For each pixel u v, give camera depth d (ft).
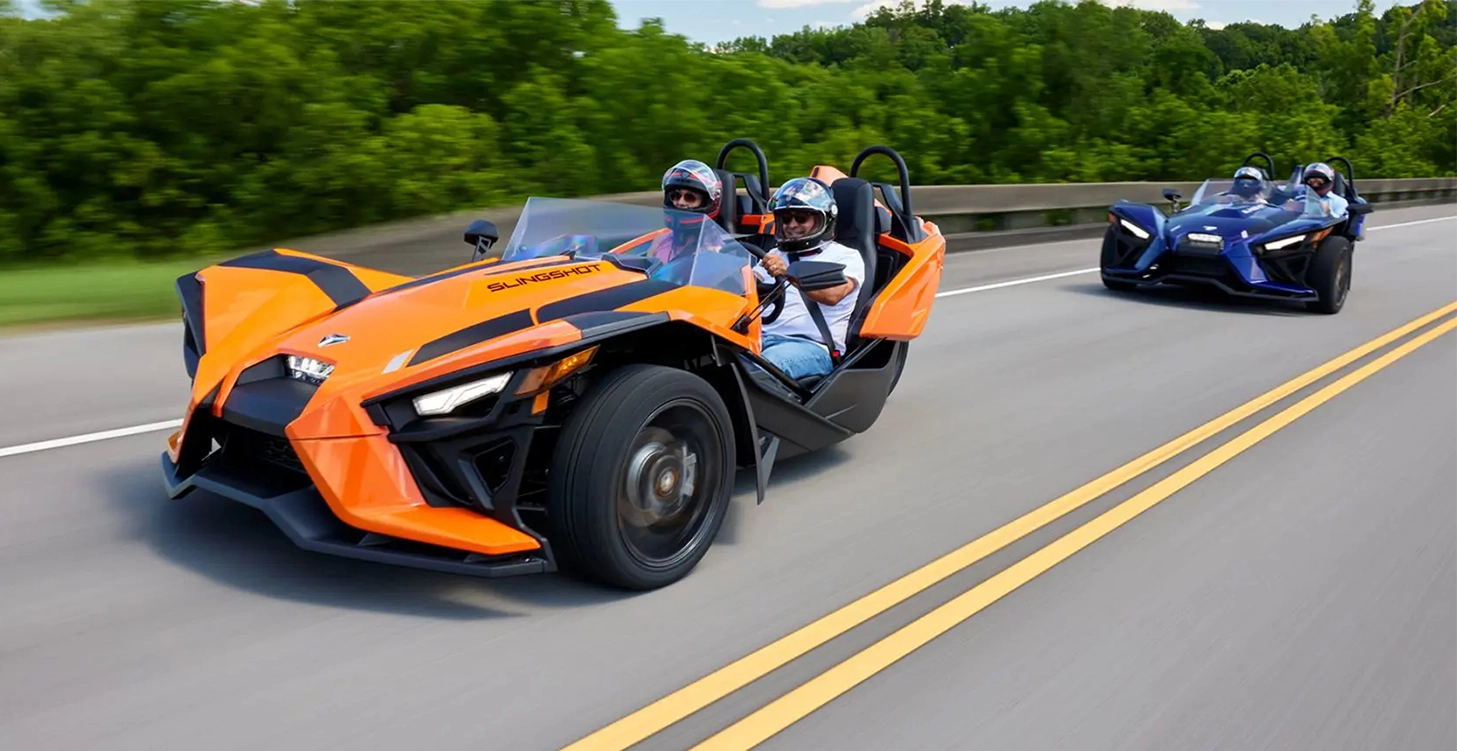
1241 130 76.69
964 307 31.32
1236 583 12.25
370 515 9.91
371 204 36.42
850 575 11.96
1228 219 33.27
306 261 13.58
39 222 33.27
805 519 13.69
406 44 42.32
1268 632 11.06
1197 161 72.43
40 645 9.51
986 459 16.72
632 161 42.32
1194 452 17.49
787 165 47.50
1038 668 10.05
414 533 9.90
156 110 33.78
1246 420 19.66
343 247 29.12
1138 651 10.50
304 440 9.95
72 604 10.28
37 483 13.52
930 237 19.62
